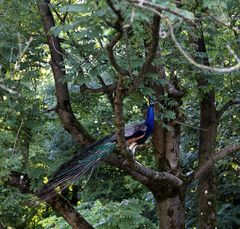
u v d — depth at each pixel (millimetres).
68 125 13672
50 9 13266
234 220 18203
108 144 11742
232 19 11188
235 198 19281
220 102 18031
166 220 14320
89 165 11469
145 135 12227
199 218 16203
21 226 18422
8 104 12219
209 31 13500
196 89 14328
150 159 18906
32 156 13453
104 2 7637
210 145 15797
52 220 16859
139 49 11656
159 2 7441
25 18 12602
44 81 16984
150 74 11914
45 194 11578
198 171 14562
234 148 14141
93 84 15641
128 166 12852
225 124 18750
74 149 17312
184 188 14492
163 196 14250
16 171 13359
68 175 11445
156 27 7793
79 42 12414
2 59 12078
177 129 14516
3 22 11984
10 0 12008
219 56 14891
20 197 12586
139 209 14953
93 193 20938
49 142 17594
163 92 13695
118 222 14539
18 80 12492
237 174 19250
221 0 8828
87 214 15969
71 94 14914
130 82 10977
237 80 15266
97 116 16922
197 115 18750
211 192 16031
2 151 11789
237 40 14406
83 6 8125
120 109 9656
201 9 8867
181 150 19250
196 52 13219
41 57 13188
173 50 12828
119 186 21406
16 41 11914
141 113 15688
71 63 11797
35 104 12992
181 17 6852
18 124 12727
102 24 8984
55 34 8945
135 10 7320
